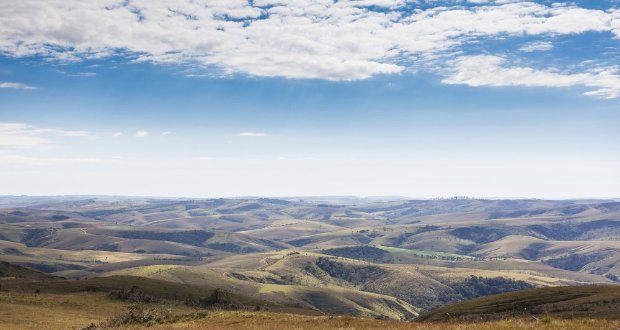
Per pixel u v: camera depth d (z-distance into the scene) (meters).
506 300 145.38
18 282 129.50
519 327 35.31
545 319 37.69
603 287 141.25
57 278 178.25
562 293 140.50
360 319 57.06
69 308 92.69
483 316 108.88
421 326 44.47
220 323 56.94
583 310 95.75
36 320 74.50
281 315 62.28
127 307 99.31
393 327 45.53
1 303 87.12
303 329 45.88
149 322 62.94
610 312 86.19
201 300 131.00
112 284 145.88
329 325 50.19
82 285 134.12
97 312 91.31
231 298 136.25
